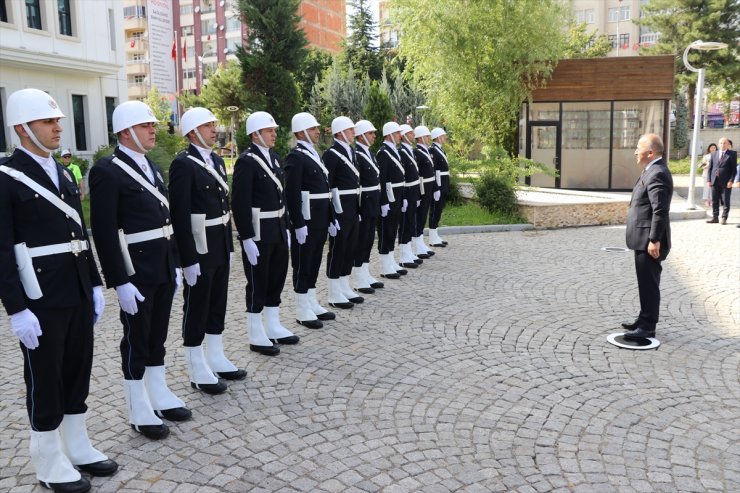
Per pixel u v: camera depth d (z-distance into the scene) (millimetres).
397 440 4152
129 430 4332
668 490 3557
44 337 3521
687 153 39531
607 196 16344
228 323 6836
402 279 8898
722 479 3674
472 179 15406
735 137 40375
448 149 16172
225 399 4836
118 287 4027
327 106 36500
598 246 11414
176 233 4738
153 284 4277
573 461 3881
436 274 9203
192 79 65062
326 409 4633
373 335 6367
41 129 3479
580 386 5043
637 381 5145
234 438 4199
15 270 3387
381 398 4824
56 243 3557
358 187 7508
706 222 14469
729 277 8836
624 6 60750
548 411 4586
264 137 5855
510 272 9281
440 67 19844
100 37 23938
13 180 3441
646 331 6055
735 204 18000
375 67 44094
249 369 5449
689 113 42156
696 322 6758
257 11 27844
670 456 3945
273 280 6074
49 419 3576
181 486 3619
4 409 4691
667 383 5105
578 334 6348
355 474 3727
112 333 6520
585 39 40562
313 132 6820
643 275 6027
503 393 4906
